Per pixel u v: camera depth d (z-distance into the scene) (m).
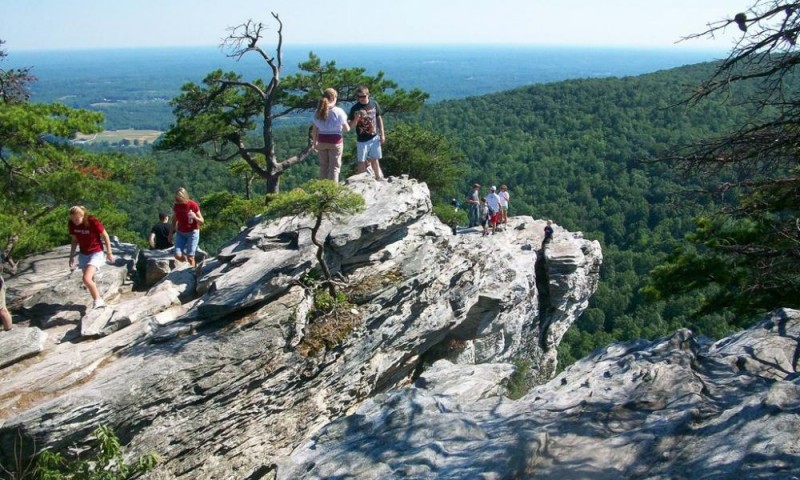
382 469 5.65
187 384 10.03
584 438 5.53
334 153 13.69
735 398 5.86
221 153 23.62
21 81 17.38
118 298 12.12
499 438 5.75
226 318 11.16
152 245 14.05
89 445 9.01
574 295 22.19
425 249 14.13
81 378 9.65
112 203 20.22
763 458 4.54
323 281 12.30
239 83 21.67
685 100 8.36
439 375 7.94
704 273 15.01
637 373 6.60
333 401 12.62
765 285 12.17
